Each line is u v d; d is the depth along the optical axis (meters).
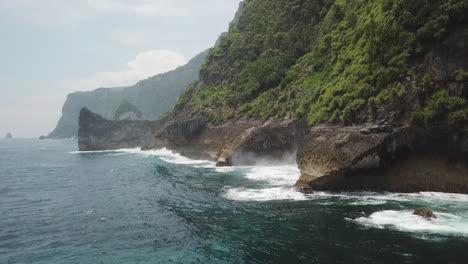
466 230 22.86
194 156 82.69
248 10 114.88
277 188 38.75
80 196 41.34
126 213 32.00
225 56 106.75
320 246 21.12
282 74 75.25
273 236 23.38
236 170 56.75
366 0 56.84
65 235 26.25
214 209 31.38
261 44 95.62
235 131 69.75
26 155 121.25
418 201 30.25
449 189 32.75
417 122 34.28
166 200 36.62
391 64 38.00
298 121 54.12
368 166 33.78
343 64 50.50
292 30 84.19
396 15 39.28
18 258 22.03
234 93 85.38
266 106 68.25
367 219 25.69
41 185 51.00
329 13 71.50
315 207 29.59
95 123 137.62
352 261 18.86
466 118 32.62
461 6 33.53
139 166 70.88
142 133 145.38
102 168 70.88
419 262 18.41
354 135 35.25
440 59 34.97
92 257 21.78
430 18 35.91
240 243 22.62
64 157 106.75
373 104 37.31
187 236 24.75
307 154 38.38
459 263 18.17
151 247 23.02
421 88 34.97
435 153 34.25
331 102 43.78
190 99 111.94
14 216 32.28
